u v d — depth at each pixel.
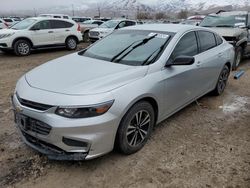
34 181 3.19
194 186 3.17
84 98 3.10
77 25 14.65
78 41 14.79
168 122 4.75
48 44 13.35
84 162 3.52
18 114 3.38
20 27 12.81
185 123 4.75
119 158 3.63
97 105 3.09
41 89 3.29
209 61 5.17
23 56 12.21
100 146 3.20
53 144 3.17
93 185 3.14
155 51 4.14
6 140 4.02
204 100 5.91
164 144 4.02
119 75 3.53
